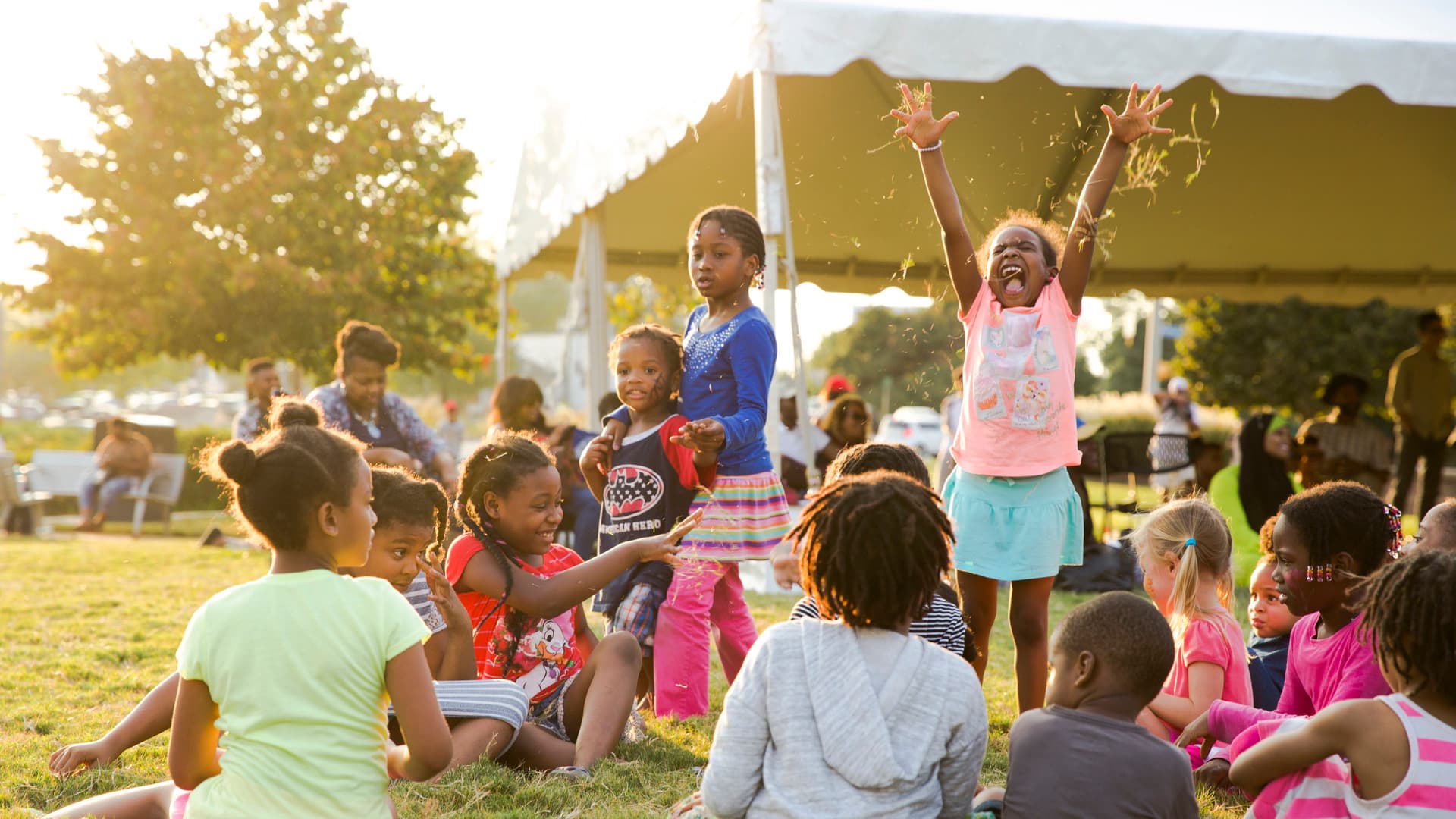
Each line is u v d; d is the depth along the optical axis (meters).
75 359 15.00
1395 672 2.03
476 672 2.95
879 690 1.91
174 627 5.15
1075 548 3.10
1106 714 2.01
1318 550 2.55
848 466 2.95
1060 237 3.35
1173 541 3.03
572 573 2.92
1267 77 5.13
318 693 1.97
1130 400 23.06
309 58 14.55
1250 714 2.67
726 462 3.56
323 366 14.91
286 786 1.94
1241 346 18.61
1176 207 9.03
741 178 8.38
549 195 8.23
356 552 2.10
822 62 4.86
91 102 14.30
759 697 1.96
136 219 14.20
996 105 6.78
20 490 12.43
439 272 15.44
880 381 36.06
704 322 3.71
